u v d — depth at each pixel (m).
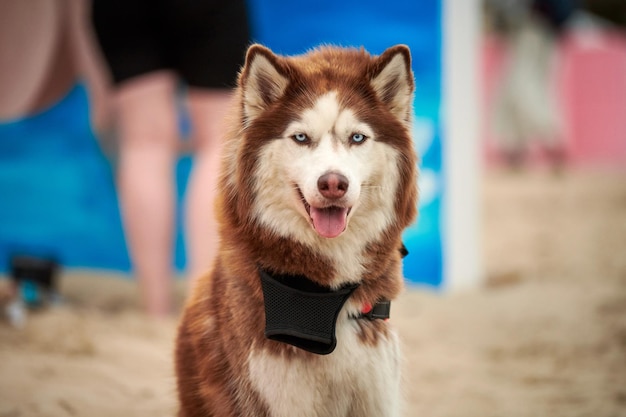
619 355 4.88
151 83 5.10
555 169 15.16
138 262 5.34
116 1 4.96
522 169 15.52
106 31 5.05
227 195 2.98
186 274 6.66
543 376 4.56
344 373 2.80
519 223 10.11
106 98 5.46
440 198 6.53
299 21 6.43
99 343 4.81
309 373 2.75
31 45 5.45
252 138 2.92
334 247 2.87
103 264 6.79
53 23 5.44
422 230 6.58
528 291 6.47
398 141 3.01
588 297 6.21
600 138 17.78
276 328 2.71
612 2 27.61
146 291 5.39
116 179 6.30
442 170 6.49
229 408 2.86
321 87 2.94
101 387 4.09
